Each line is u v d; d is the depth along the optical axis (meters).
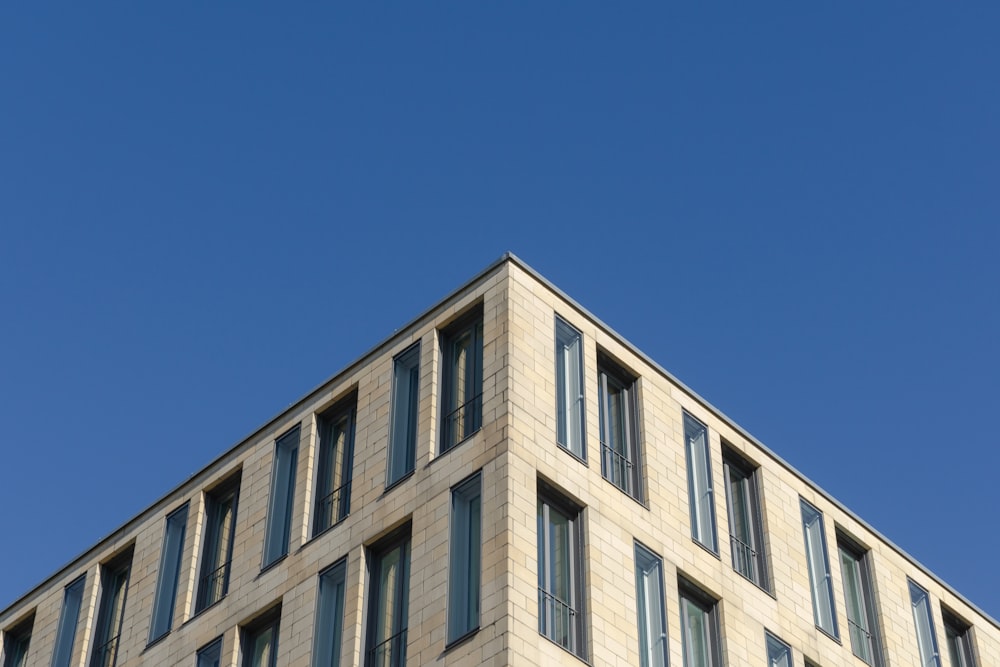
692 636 41.38
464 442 40.12
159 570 47.22
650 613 40.12
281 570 42.81
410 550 39.72
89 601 49.03
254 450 46.75
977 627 51.44
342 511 42.84
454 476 39.72
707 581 42.25
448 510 39.25
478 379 41.53
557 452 40.09
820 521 47.88
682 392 45.62
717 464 45.25
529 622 36.53
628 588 39.66
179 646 44.38
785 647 43.50
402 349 44.03
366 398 44.19
